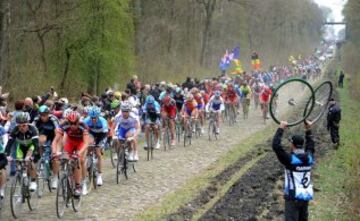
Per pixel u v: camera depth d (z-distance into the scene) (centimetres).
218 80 3328
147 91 2092
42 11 2877
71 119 1092
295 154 809
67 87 2989
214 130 2180
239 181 1354
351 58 6844
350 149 1836
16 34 2769
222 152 1864
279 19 10550
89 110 1269
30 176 1081
